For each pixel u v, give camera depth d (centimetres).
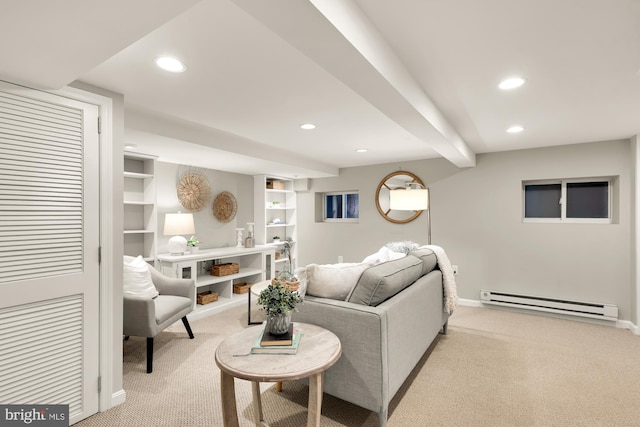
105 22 115
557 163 392
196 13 136
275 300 172
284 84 212
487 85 215
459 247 455
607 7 133
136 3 103
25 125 173
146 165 385
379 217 521
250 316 394
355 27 133
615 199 374
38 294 178
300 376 143
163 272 379
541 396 222
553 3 132
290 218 619
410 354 222
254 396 184
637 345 311
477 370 260
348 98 238
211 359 282
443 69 192
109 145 209
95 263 202
